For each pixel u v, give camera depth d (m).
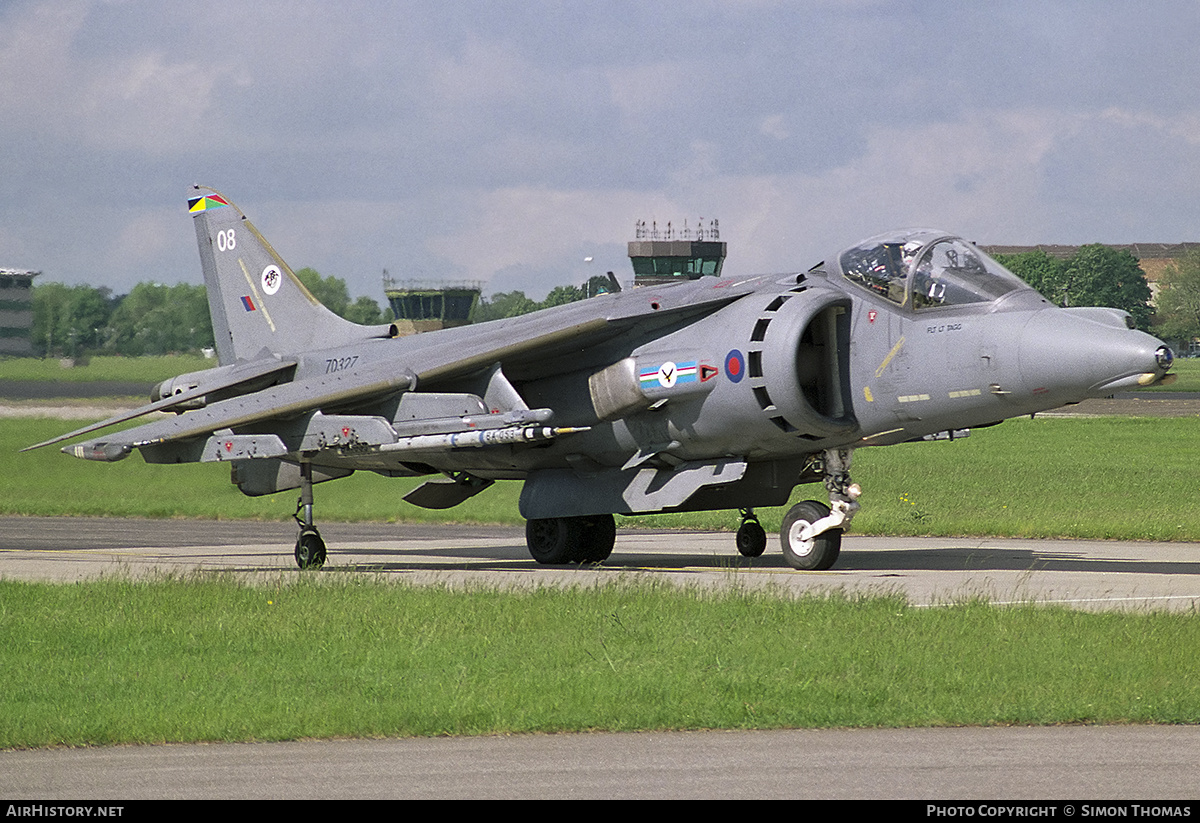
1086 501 74.19
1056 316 40.47
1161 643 27.08
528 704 22.55
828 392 44.53
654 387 45.91
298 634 29.56
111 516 76.25
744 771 18.89
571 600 33.62
